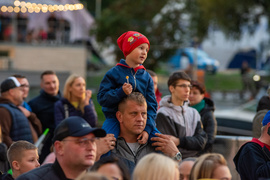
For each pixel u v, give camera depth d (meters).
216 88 33.81
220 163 6.54
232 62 41.53
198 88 10.86
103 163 6.24
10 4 19.50
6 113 11.48
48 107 13.20
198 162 6.61
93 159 6.38
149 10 43.72
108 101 7.90
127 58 8.16
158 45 40.75
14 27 39.72
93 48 39.84
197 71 29.14
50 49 39.38
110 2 56.47
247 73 34.94
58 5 21.73
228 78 34.62
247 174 8.39
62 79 23.28
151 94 8.35
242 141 10.80
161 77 32.97
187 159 7.57
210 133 10.62
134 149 8.11
